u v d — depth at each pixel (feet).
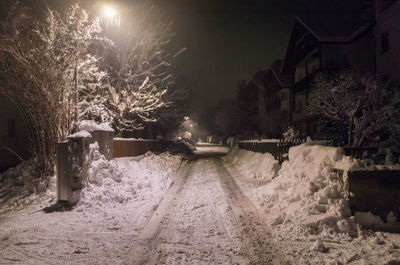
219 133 261.24
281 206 26.73
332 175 25.86
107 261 17.19
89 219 25.99
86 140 32.24
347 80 53.11
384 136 49.16
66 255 18.08
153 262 16.99
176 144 129.49
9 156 57.36
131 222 25.05
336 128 65.46
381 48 71.36
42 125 40.32
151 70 66.54
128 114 69.26
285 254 17.90
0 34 39.55
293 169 31.76
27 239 20.89
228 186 42.06
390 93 49.08
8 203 33.19
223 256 17.75
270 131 124.98
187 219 25.81
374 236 20.63
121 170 42.63
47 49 39.58
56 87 39.91
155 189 38.99
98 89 61.98
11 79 40.65
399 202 23.22
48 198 33.73
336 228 21.24
